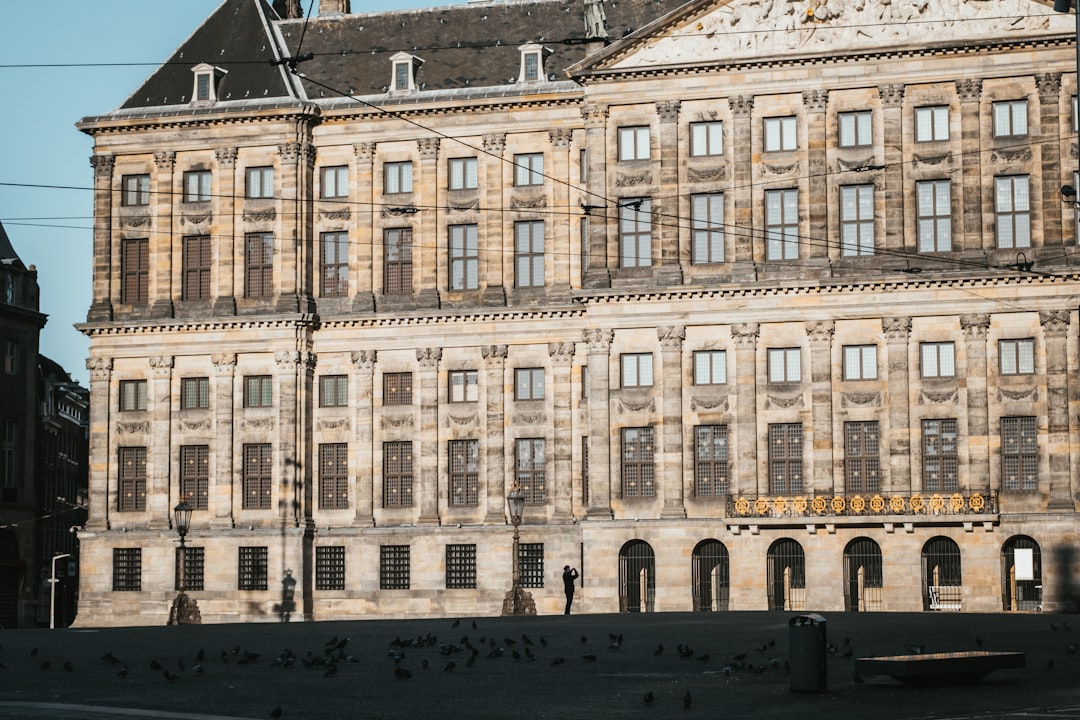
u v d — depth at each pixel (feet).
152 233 288.10
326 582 279.08
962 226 254.06
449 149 280.72
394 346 279.08
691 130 264.31
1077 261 249.14
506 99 276.41
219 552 279.69
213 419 282.56
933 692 93.40
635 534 258.78
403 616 273.75
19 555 321.52
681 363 260.01
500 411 273.95
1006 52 254.06
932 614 182.29
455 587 273.33
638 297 261.03
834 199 258.37
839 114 259.80
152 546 281.95
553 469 271.08
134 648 133.08
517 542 215.92
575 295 261.85
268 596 276.62
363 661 116.26
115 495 285.84
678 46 263.90
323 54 293.64
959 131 255.29
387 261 282.36
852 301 255.29
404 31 293.64
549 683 99.91
